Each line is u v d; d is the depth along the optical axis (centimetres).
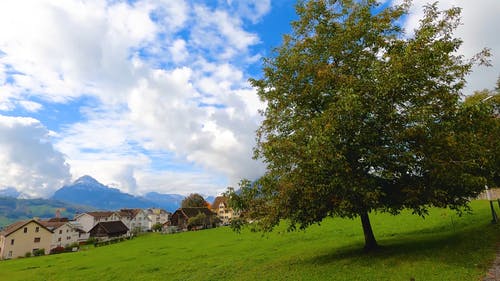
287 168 1574
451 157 1320
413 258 1414
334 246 2462
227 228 8306
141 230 13550
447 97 1359
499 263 1182
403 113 1390
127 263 3584
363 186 1298
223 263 2652
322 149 1277
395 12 1650
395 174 1434
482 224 2248
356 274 1328
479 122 1362
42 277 3234
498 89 2795
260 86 1905
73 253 6178
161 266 3017
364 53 1664
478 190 1543
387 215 4312
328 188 1317
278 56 1861
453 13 1466
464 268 1170
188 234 7881
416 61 1330
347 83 1477
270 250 3014
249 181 1709
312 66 1691
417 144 1372
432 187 1331
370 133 1352
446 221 2922
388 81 1330
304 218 1536
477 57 1498
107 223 12062
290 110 1777
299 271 1617
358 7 1777
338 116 1345
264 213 1659
